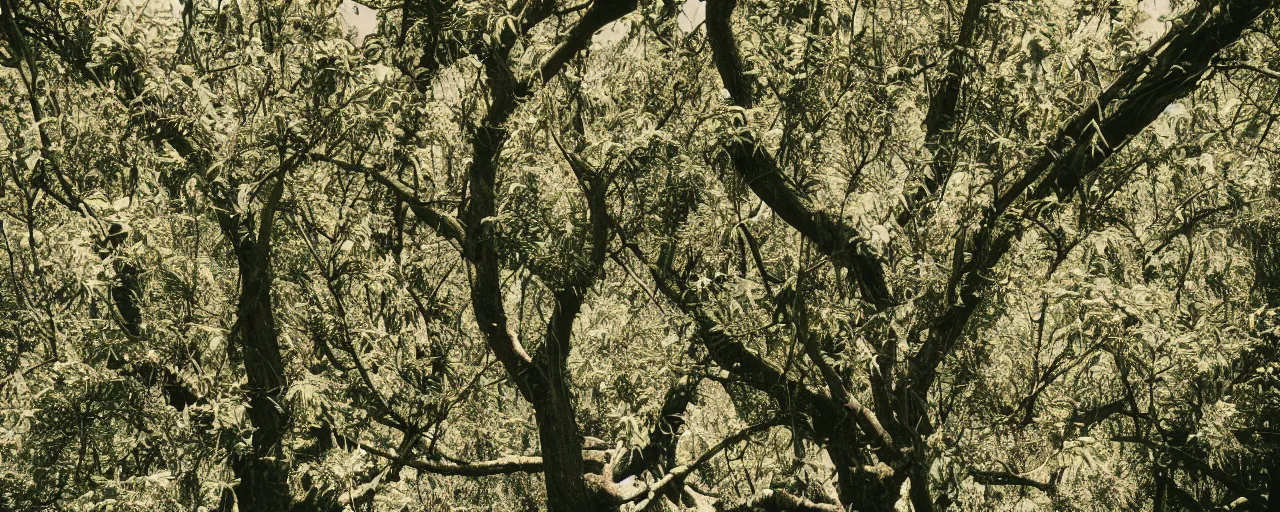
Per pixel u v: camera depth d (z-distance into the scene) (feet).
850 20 28.58
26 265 30.40
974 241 27.45
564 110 28.99
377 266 29.32
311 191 28.60
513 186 27.45
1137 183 30.35
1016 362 30.22
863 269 27.61
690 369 28.96
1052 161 27.66
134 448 27.66
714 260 28.22
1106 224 29.25
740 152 27.84
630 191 29.04
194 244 27.99
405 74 27.58
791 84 27.58
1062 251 28.37
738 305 27.25
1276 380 30.50
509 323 31.37
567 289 28.78
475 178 28.27
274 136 25.79
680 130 27.20
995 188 27.22
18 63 28.27
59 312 29.86
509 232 28.07
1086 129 27.17
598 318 29.37
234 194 26.89
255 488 28.78
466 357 33.73
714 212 27.14
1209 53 27.78
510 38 28.25
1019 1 26.32
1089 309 26.14
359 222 29.43
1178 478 35.12
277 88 26.89
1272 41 29.40
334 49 25.40
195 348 28.27
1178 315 28.07
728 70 29.76
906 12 30.04
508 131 27.20
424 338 32.86
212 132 26.78
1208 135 29.17
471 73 27.94
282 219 28.96
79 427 27.48
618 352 29.19
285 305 30.12
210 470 26.94
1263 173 30.19
